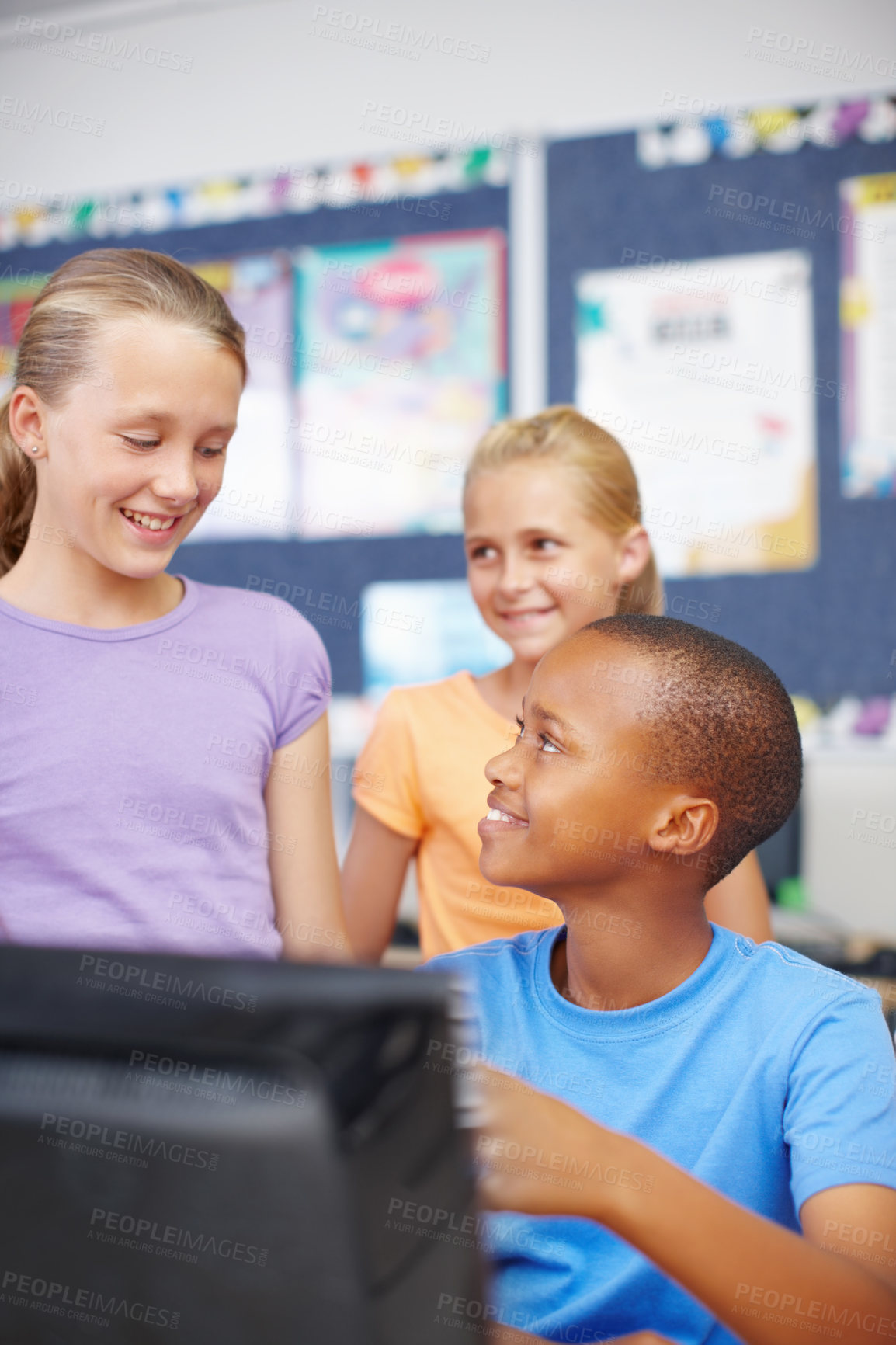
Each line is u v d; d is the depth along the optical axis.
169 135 2.77
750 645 2.41
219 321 0.81
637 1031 0.58
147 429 0.76
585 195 2.51
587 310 2.51
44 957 0.26
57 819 0.82
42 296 0.81
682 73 2.45
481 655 2.58
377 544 2.63
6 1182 0.25
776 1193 0.55
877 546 2.35
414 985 0.26
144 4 2.75
